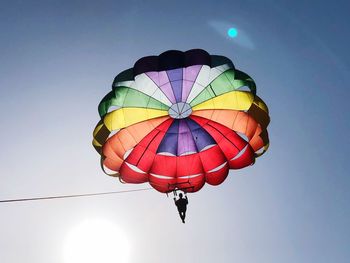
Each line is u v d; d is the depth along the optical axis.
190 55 9.74
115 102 10.12
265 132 10.26
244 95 10.30
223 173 10.85
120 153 10.48
